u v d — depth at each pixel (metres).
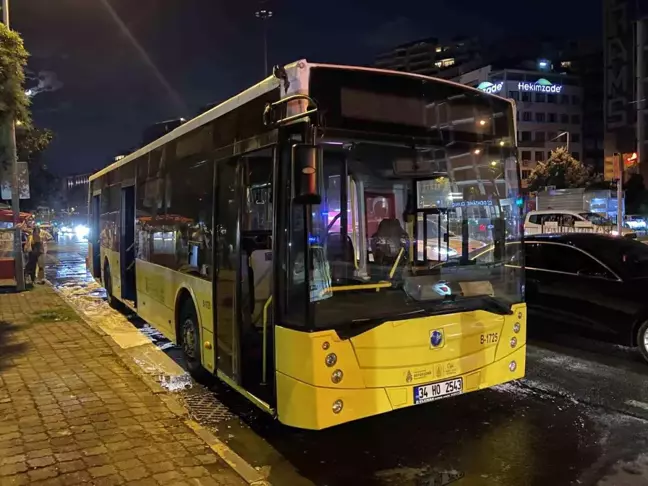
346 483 4.31
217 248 5.81
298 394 4.21
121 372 6.67
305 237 4.19
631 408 5.79
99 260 13.80
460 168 5.02
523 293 5.30
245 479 4.04
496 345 4.98
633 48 79.44
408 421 5.52
